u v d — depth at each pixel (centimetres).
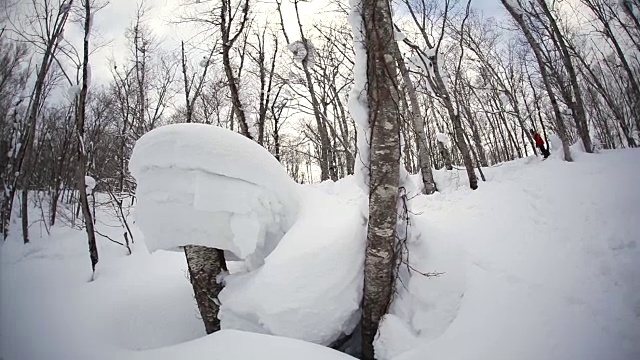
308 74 1647
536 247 634
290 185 597
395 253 507
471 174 1068
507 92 1823
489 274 555
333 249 513
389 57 462
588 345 430
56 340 555
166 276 814
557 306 492
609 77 2266
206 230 529
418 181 1296
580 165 999
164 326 622
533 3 1319
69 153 1784
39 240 1315
